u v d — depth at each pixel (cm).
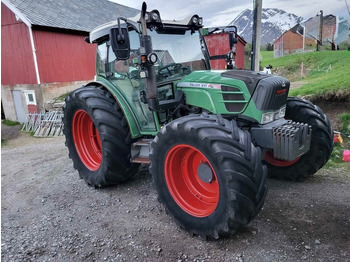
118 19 279
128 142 357
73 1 1534
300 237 246
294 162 344
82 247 259
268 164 365
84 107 368
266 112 274
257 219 277
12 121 1288
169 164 277
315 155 329
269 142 271
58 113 1077
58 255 251
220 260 228
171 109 333
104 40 377
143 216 303
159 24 326
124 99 355
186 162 286
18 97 1234
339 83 610
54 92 1198
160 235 268
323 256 221
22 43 1134
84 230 286
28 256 252
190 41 361
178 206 274
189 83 317
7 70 1222
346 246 230
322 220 267
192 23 351
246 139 239
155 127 343
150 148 286
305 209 288
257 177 228
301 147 268
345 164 393
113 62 367
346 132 488
